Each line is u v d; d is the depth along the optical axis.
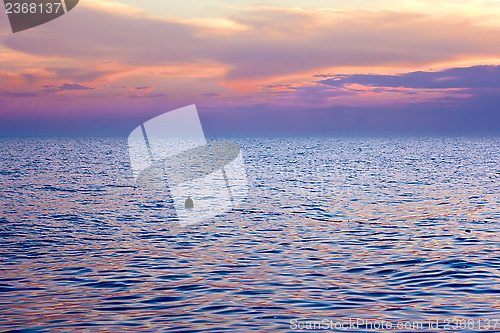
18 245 22.27
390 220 30.14
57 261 19.00
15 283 15.75
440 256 19.53
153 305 13.41
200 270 17.50
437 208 35.66
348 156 119.62
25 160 96.00
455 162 96.38
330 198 41.44
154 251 20.92
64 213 32.69
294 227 27.36
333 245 22.20
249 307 13.18
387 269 17.44
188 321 12.12
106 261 19.00
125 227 27.27
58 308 13.16
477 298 13.81
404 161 98.81
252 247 21.78
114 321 12.13
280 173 68.31
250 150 161.12
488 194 44.75
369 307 13.13
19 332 11.40
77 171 69.25
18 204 37.16
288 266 18.09
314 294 14.41
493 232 25.62
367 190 47.88
